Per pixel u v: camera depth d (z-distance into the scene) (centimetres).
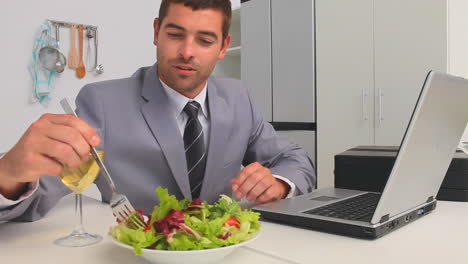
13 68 274
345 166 133
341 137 262
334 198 103
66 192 98
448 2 213
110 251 69
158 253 55
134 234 57
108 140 116
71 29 295
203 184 123
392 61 236
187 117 123
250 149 147
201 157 122
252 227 67
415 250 68
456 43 219
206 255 57
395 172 70
